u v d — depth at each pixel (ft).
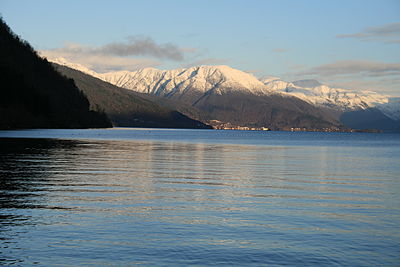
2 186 81.92
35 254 43.09
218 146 285.23
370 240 49.62
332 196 78.02
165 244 46.91
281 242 48.39
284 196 76.95
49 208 62.28
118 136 450.30
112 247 45.55
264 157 181.98
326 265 41.91
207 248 45.93
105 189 80.84
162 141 349.41
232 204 68.18
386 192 83.71
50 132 488.02
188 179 99.04
